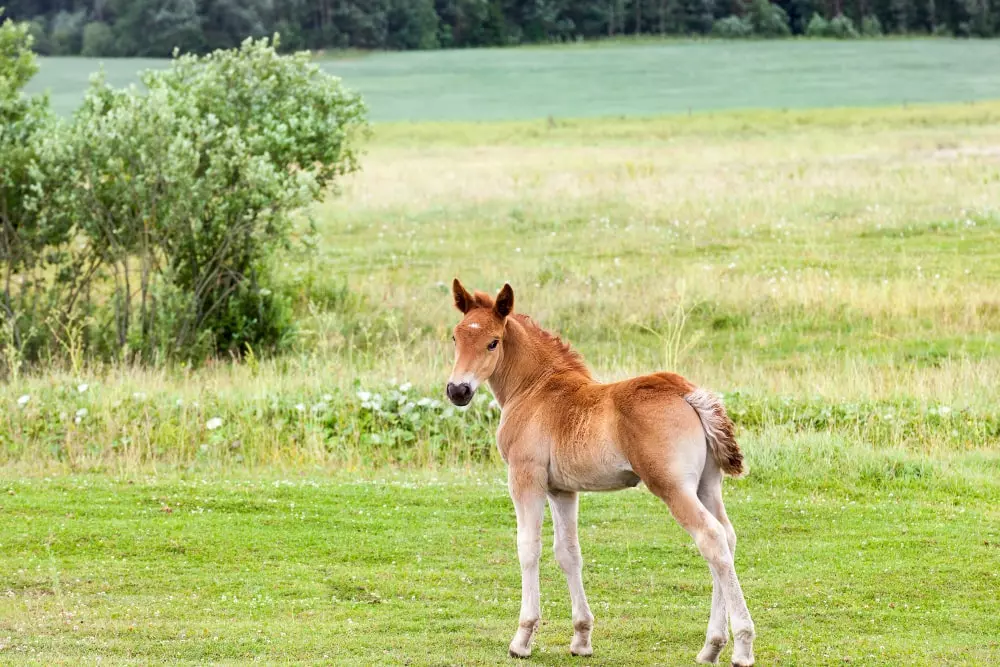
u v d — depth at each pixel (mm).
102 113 46312
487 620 19188
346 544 23188
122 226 43188
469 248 62781
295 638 18094
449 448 31562
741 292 50062
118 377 37969
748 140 114250
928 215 65375
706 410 16328
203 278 45438
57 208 43656
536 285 52688
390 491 26969
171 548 22719
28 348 42812
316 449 31062
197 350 43281
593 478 16953
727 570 15844
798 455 29047
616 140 121812
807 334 46125
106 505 25500
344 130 51969
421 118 170625
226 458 30766
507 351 18203
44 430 32188
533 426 17531
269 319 45906
